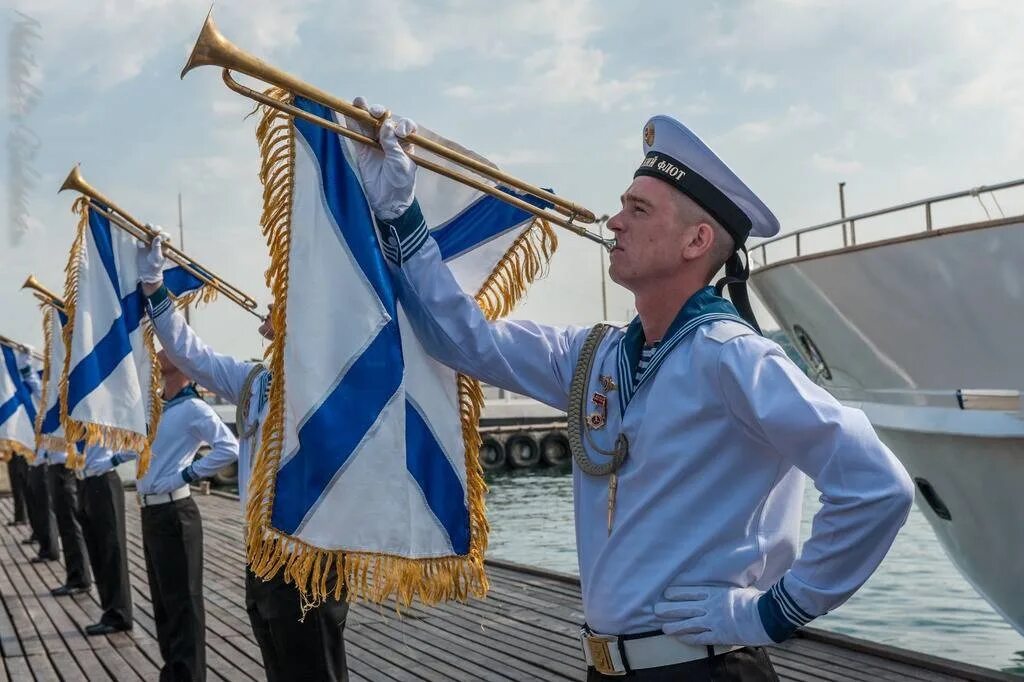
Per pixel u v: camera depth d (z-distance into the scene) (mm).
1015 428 5227
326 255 2266
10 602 8219
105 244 4418
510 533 15133
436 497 2293
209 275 3924
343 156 2289
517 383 2164
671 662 1777
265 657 3291
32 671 5973
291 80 2059
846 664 5141
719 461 1783
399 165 2184
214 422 4977
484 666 5605
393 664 5703
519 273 2455
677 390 1804
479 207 2479
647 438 1823
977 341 5422
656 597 1796
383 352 2229
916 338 5727
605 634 1854
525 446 26344
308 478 2207
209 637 6559
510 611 6930
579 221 2283
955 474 5754
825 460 1635
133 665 6047
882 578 9516
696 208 1888
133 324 4426
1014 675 4680
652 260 1890
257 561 2230
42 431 7496
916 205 5805
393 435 2225
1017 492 5477
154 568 4898
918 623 7887
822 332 6523
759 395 1695
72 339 4418
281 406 2264
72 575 8555
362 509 2203
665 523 1799
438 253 2229
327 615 3188
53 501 8594
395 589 2229
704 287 1928
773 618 1644
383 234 2270
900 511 1592
